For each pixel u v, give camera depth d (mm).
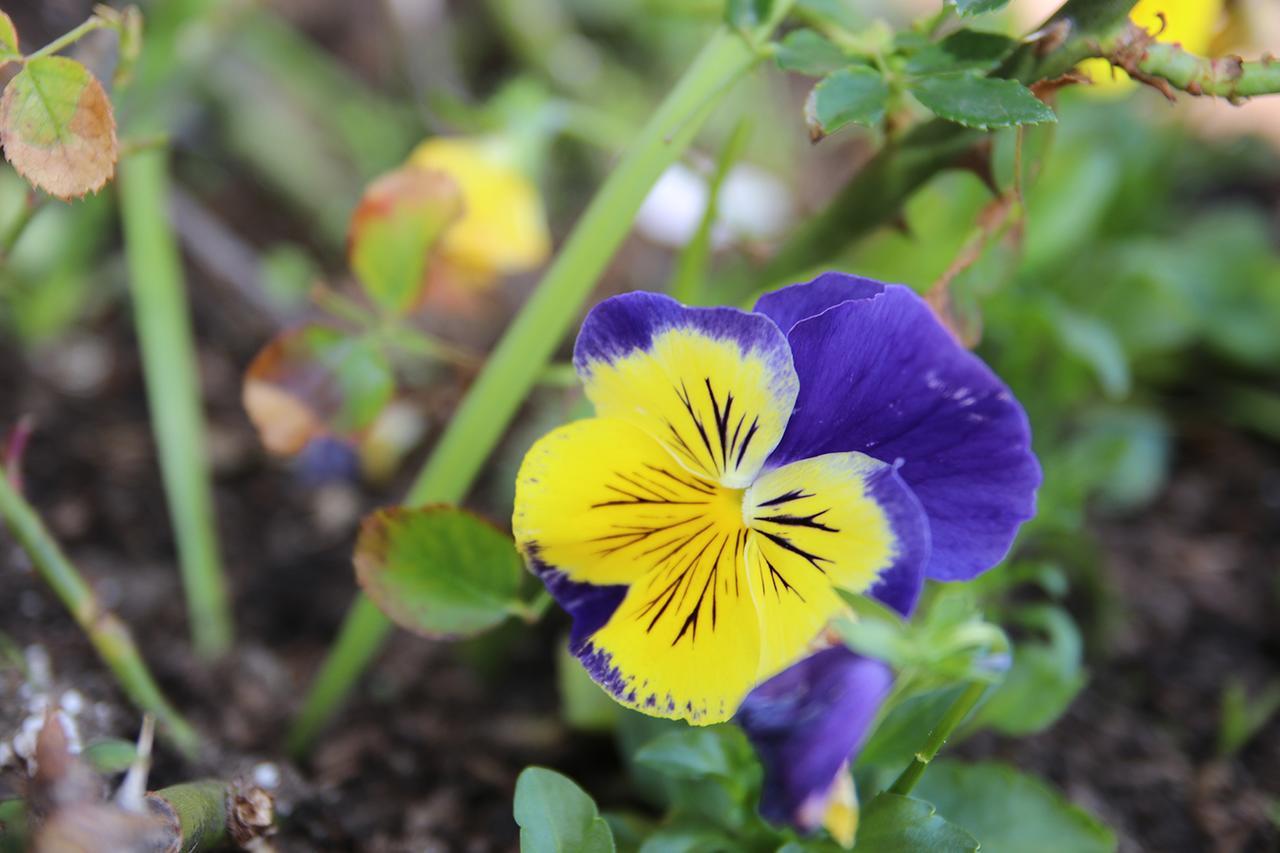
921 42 266
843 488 238
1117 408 447
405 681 337
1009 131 274
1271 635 371
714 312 240
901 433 240
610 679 245
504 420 290
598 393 246
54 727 235
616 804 316
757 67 277
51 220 425
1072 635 299
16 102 251
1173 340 447
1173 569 396
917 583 233
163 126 440
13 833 252
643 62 605
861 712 237
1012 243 278
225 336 456
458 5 577
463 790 314
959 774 279
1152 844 315
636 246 513
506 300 476
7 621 323
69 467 388
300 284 437
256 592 362
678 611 245
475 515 267
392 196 292
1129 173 462
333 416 294
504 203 348
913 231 292
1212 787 325
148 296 348
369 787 312
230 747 312
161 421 343
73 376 428
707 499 248
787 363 240
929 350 237
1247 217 498
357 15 570
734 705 242
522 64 572
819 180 568
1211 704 347
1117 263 447
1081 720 340
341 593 365
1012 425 237
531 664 345
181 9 368
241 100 498
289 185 503
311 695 307
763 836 273
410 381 428
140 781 243
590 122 365
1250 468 445
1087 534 381
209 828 260
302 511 395
